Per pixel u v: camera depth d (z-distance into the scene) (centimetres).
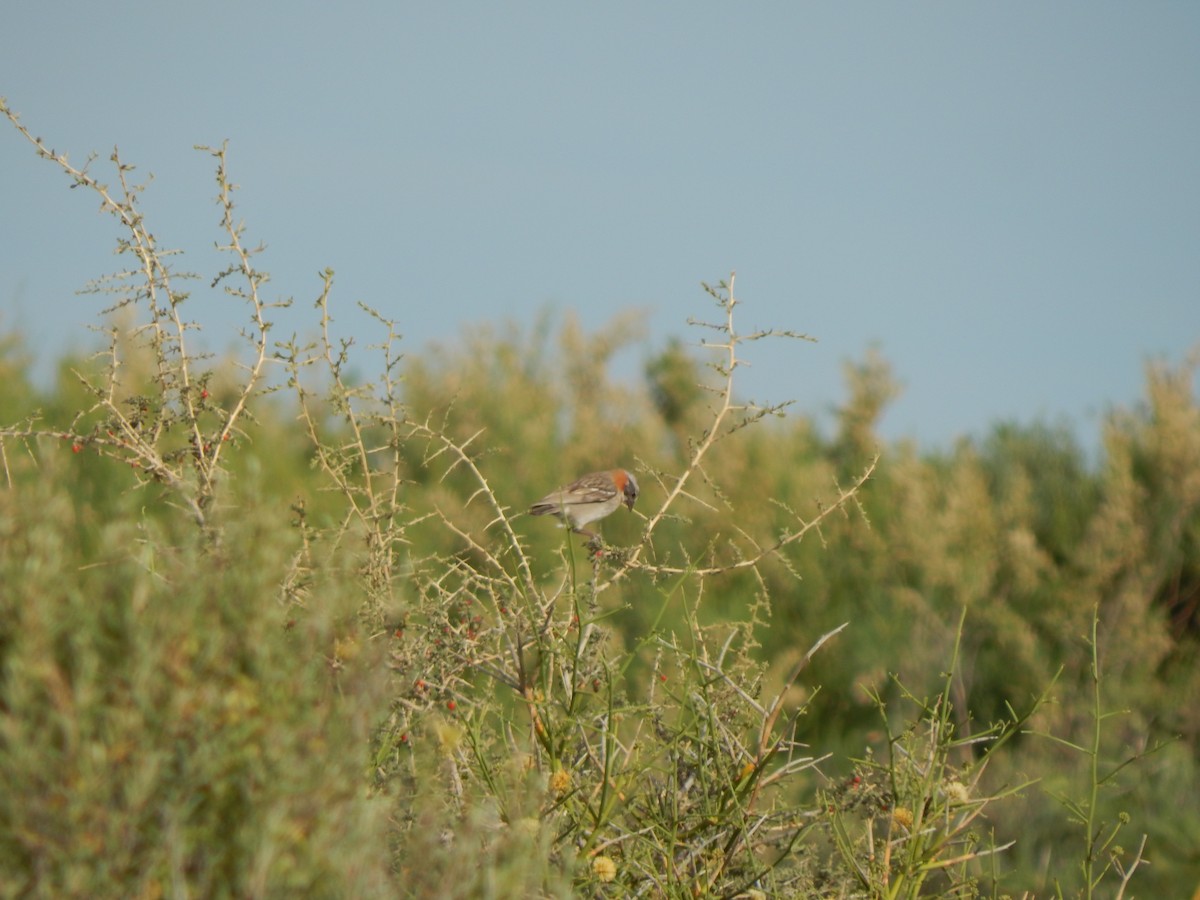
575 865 1162
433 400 4194
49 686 784
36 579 793
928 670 3631
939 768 1376
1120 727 3344
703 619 3306
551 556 2983
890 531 4022
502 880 860
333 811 830
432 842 948
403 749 1301
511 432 4209
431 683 1324
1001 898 1477
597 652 1466
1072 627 3644
